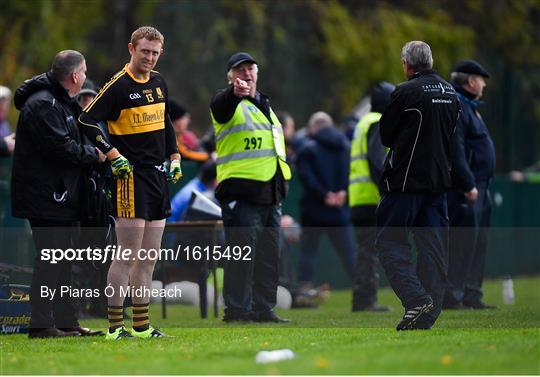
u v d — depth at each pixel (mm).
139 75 28531
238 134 34219
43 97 29141
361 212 40312
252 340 27781
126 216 28234
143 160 28312
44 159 29234
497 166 67875
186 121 44312
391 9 79312
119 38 72188
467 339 26422
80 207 29953
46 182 29250
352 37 74750
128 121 28234
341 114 74312
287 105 74188
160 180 28641
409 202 29500
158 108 28625
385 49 75562
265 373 21391
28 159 29234
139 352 25469
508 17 83312
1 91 42688
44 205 29250
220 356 24391
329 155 45812
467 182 35875
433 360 22531
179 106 43969
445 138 29641
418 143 29219
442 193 29953
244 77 34375
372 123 40188
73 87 29719
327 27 74500
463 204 37281
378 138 40031
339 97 74625
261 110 34844
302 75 74812
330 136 45719
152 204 28500
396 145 29422
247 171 34156
